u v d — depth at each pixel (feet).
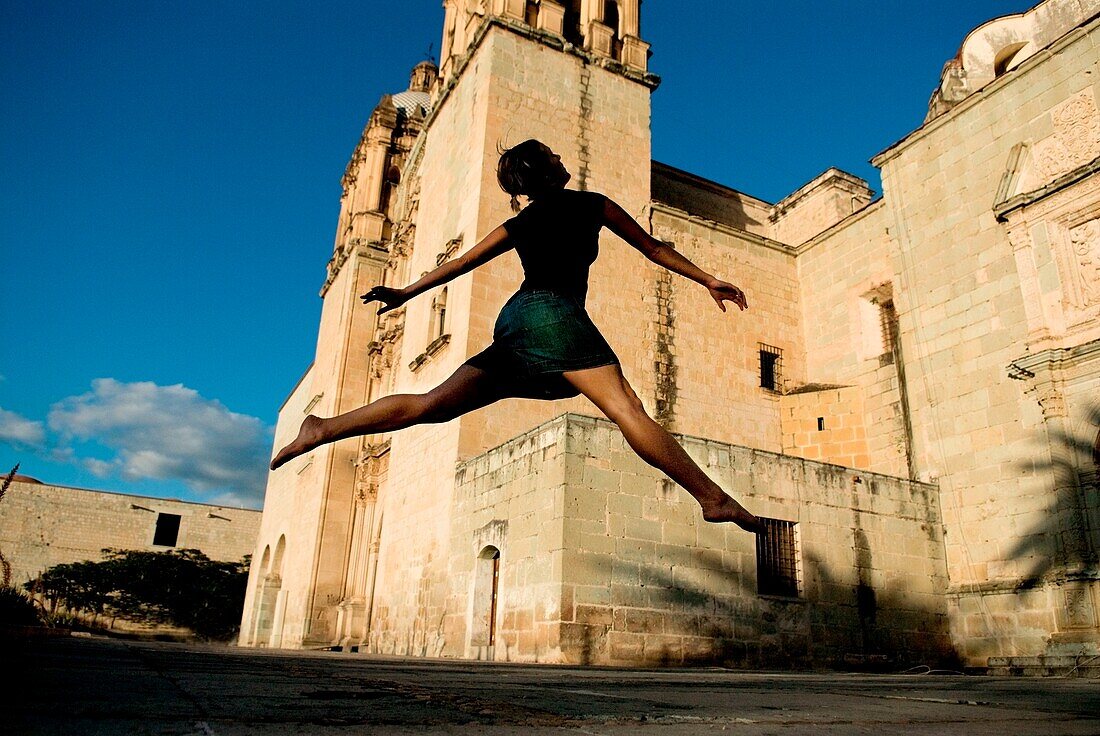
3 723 6.86
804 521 54.65
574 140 77.82
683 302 77.82
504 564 50.90
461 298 69.67
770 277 85.71
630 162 80.48
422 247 88.22
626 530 46.83
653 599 46.52
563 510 45.16
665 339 75.41
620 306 73.77
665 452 8.18
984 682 28.45
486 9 84.74
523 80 77.00
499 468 54.54
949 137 68.49
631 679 23.56
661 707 11.87
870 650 54.29
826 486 56.65
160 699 9.64
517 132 74.74
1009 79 63.87
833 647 52.75
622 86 83.25
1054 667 49.90
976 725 10.37
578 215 9.36
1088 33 58.80
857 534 56.90
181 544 199.72
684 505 49.42
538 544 47.09
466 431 63.31
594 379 8.45
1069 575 51.85
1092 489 52.54
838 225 83.46
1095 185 55.57
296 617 102.73
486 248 9.61
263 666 21.01
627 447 48.57
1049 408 55.47
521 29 78.38
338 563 101.45
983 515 59.31
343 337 116.37
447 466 64.18
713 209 100.58
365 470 101.81
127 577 176.65
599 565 45.32
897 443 71.46
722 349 78.74
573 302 8.80
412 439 75.10
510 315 8.80
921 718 11.28
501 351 8.61
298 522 113.91
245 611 136.36
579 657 43.14
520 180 9.77
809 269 86.74
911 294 69.26
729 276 82.99
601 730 8.61
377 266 121.80
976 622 57.52
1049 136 60.59
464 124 79.82
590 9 86.12
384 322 111.24
